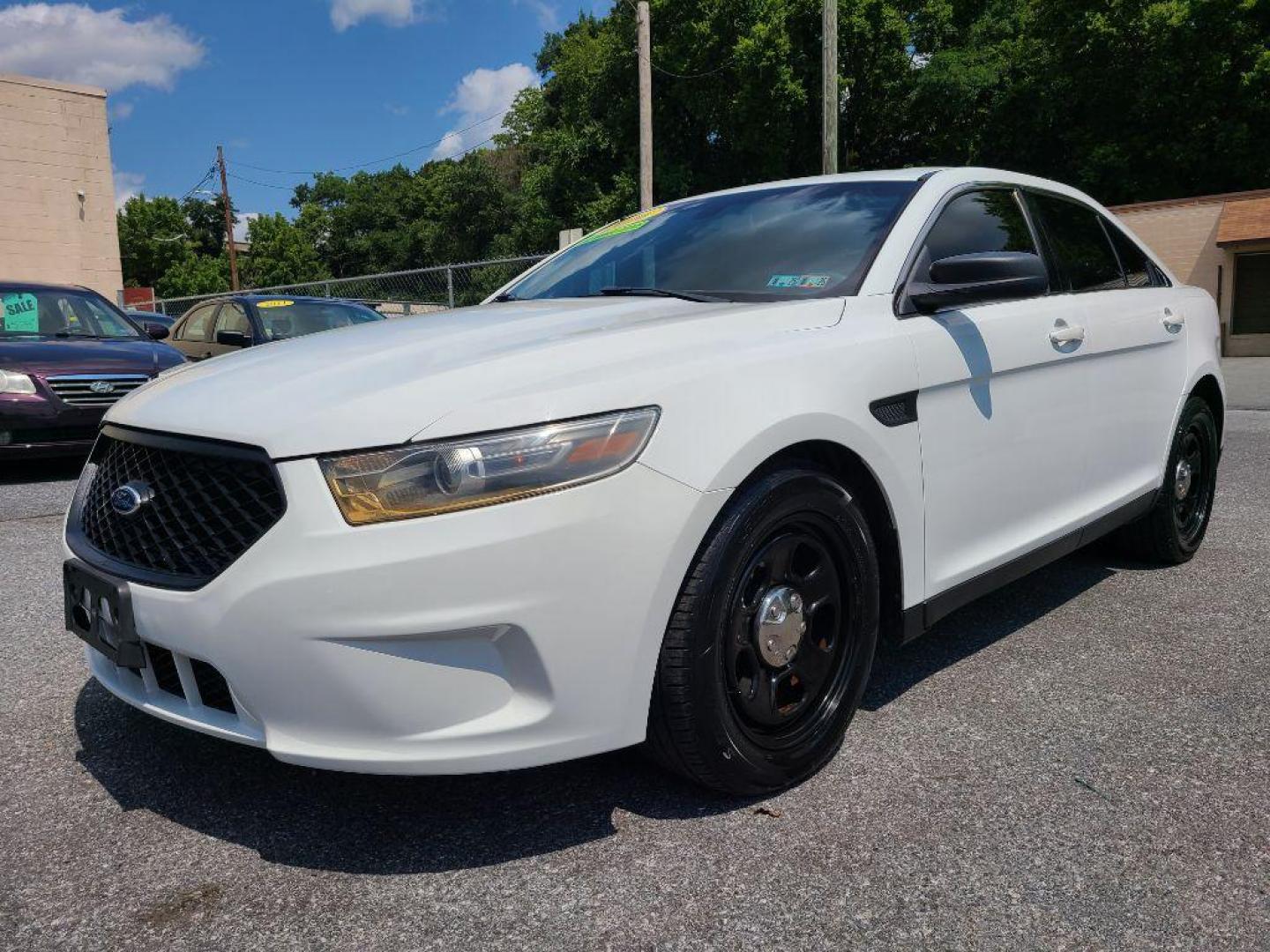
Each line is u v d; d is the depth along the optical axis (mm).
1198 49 27828
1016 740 2545
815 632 2383
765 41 29391
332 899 1892
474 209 56781
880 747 2514
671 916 1821
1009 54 31344
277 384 2139
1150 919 1799
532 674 1909
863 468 2434
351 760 1883
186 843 2098
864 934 1763
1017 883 1911
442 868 1988
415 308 15688
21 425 6250
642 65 19266
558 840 2088
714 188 35250
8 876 1976
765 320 2422
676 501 1979
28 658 3238
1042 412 3070
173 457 2104
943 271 2625
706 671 2055
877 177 3189
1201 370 4062
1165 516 3992
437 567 1812
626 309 2637
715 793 2271
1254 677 2959
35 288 7730
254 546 1874
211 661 1925
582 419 1925
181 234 76750
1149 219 23453
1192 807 2195
